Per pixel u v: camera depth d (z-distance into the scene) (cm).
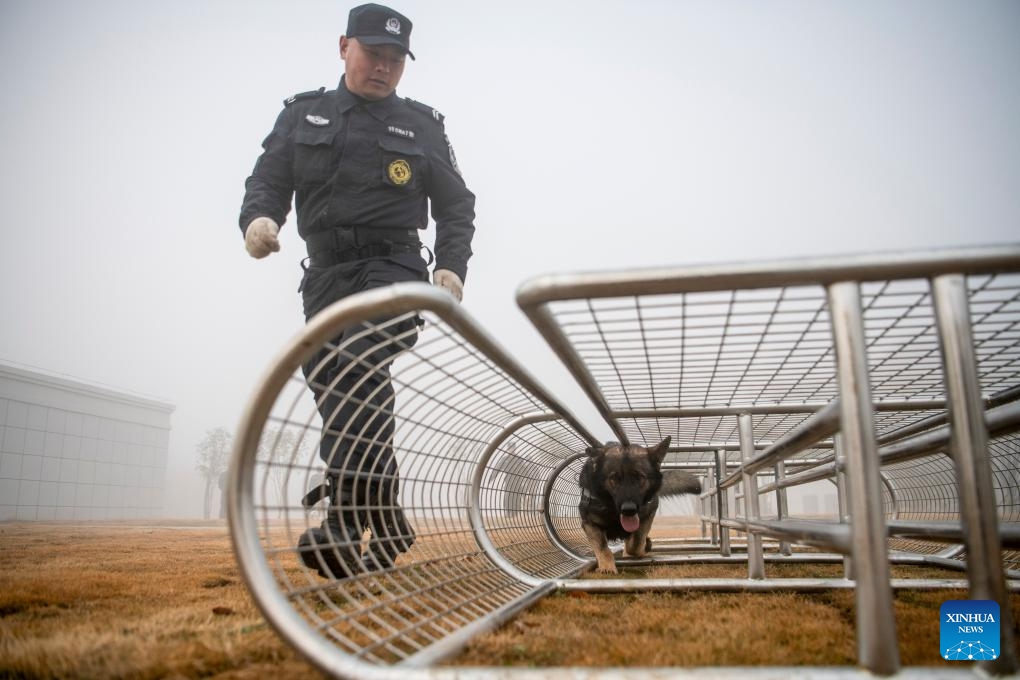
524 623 225
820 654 180
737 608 263
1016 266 126
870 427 125
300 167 328
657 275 142
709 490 649
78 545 780
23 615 259
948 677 115
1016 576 331
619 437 421
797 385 277
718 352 219
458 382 200
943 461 498
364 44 327
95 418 4666
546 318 162
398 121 345
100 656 181
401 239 325
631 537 505
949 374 126
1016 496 374
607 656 178
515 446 352
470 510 306
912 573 414
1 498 3972
